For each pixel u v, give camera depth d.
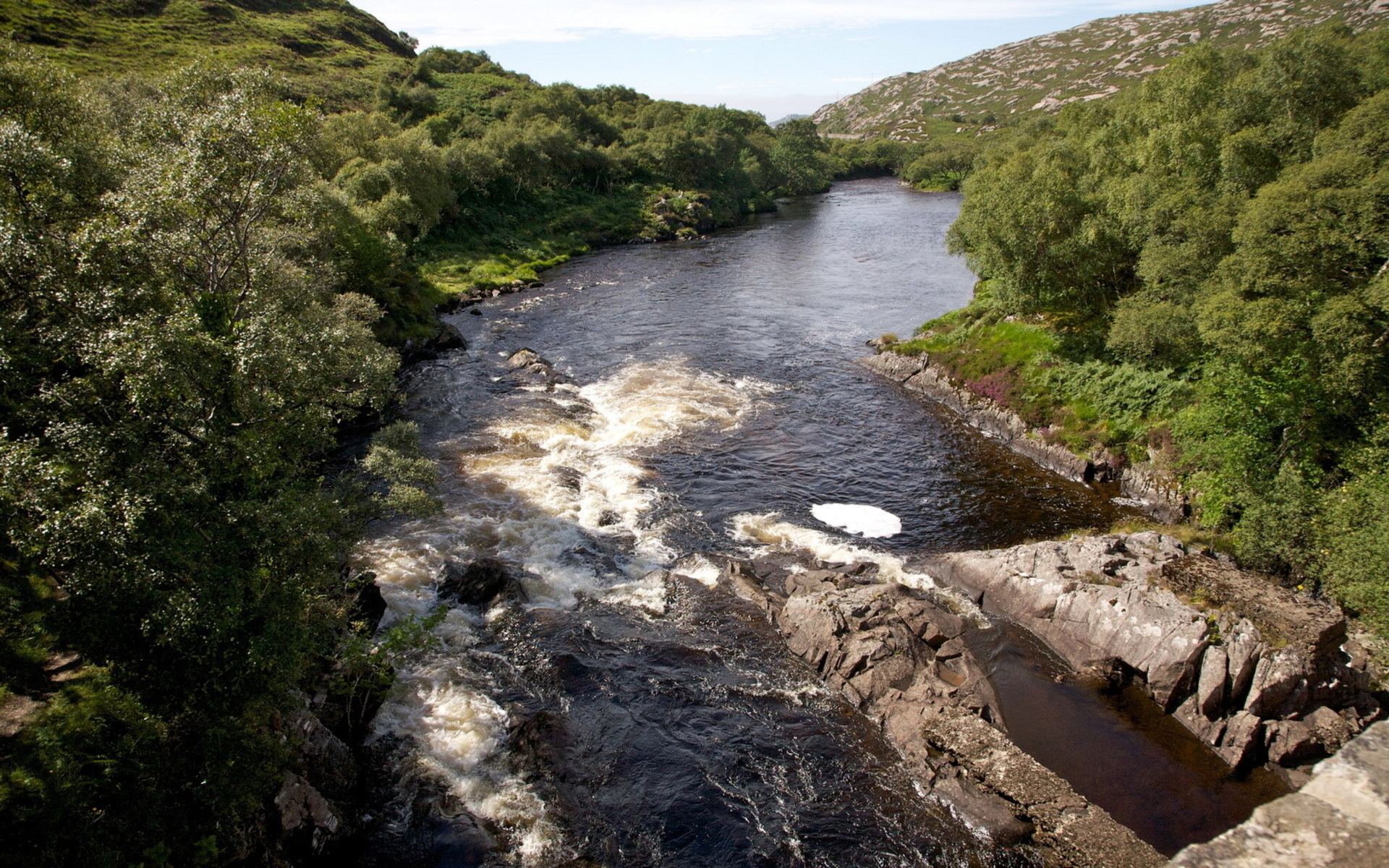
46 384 18.72
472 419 46.72
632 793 21.34
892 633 26.20
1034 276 50.56
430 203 88.19
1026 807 20.59
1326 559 27.58
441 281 81.31
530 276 88.44
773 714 24.50
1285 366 30.64
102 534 15.41
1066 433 42.84
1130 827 20.48
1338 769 7.32
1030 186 49.19
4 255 18.44
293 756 19.12
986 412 48.06
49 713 16.67
